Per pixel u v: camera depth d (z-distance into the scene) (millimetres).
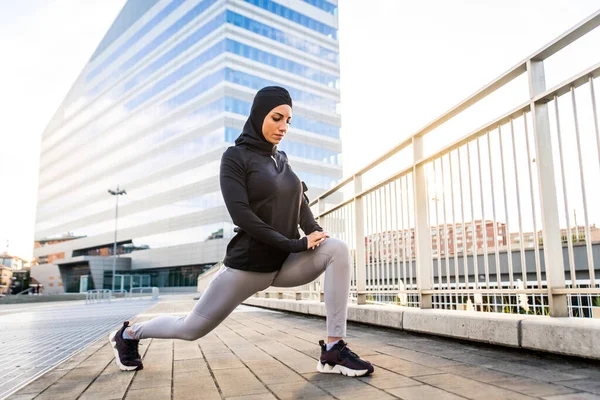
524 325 2473
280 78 50594
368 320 4383
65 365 2910
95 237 63625
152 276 52906
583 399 1594
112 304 16406
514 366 2246
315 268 2387
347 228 5336
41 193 82000
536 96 2645
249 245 2320
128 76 61531
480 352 2719
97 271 54062
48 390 2172
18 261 139500
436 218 3695
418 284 3744
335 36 57500
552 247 2535
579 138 2467
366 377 2154
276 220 2391
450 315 3119
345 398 1771
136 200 56531
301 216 2703
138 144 57656
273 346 3463
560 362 2271
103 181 63781
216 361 2857
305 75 53062
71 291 65562
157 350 3418
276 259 2357
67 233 70562
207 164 46469
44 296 27062
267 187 2348
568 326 2209
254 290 2426
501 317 2680
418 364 2416
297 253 2426
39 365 3156
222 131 45188
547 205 2566
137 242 55375
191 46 51656
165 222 51156
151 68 57406
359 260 4957
